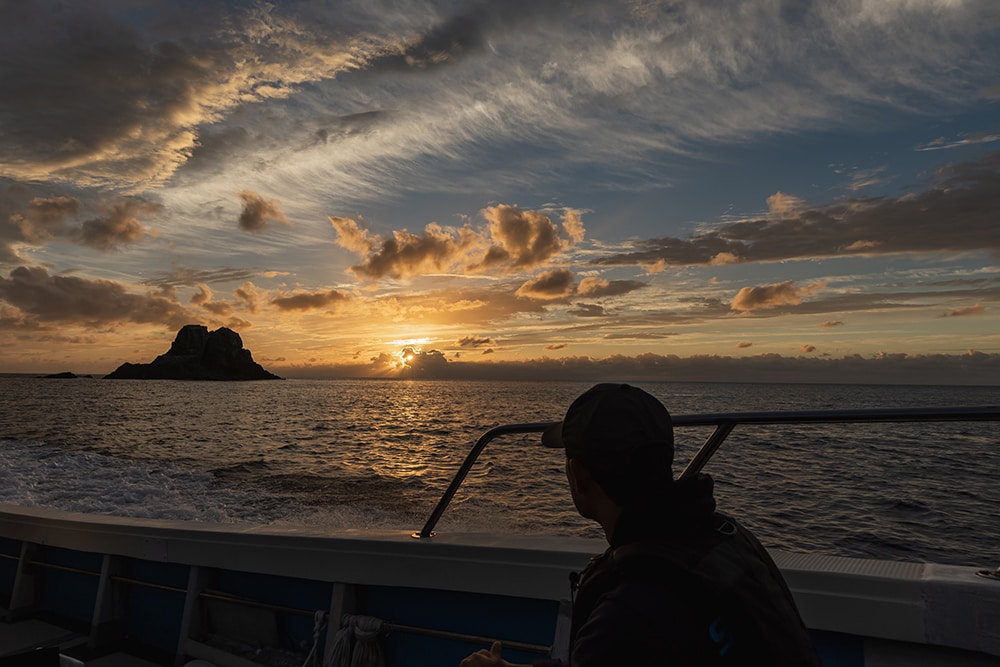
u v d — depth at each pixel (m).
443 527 11.48
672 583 0.92
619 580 0.97
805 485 16.48
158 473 17.70
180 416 49.84
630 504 1.02
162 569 3.39
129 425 39.09
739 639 0.90
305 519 12.08
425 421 46.06
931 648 1.86
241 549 3.01
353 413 56.47
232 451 25.34
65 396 83.38
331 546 2.79
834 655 1.98
